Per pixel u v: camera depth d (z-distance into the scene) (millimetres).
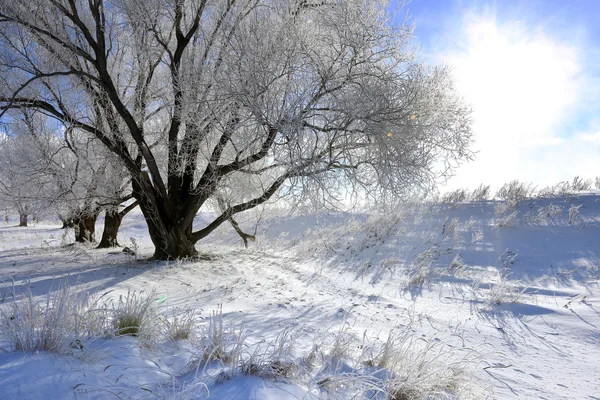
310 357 3123
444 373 2996
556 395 3031
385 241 10508
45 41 7762
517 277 7148
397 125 6195
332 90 6449
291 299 6285
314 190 6336
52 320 2566
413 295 6707
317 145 6371
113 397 2074
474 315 5461
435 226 10898
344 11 6539
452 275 7594
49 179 10039
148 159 8562
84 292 3543
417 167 6543
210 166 8539
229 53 6977
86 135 10273
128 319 3221
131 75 9859
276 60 6570
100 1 7746
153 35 8906
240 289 6770
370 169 6977
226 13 7770
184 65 8195
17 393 1881
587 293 5941
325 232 12945
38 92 8805
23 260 9570
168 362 2844
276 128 6273
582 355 3961
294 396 2340
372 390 2617
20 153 10031
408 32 6820
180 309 4898
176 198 9719
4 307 4160
